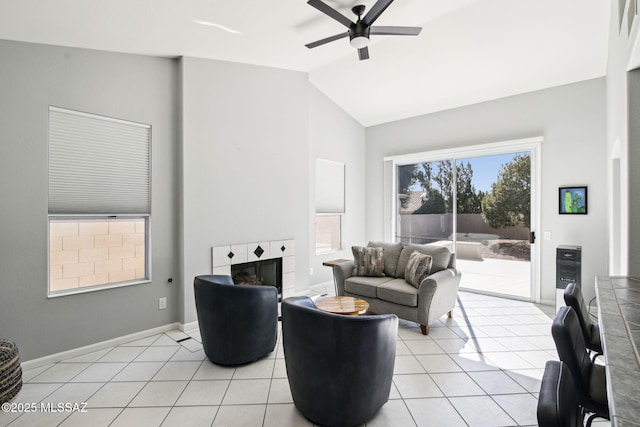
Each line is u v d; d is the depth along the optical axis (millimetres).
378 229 6215
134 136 3354
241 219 4062
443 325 3736
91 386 2469
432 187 5609
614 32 2793
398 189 6074
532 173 4555
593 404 1416
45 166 2793
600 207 4043
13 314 2654
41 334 2783
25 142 2697
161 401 2277
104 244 3205
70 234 2998
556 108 4363
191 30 2980
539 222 4488
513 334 3465
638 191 2051
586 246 4145
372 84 4953
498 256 4922
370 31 2865
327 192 5582
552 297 4422
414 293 3520
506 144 4715
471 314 4094
